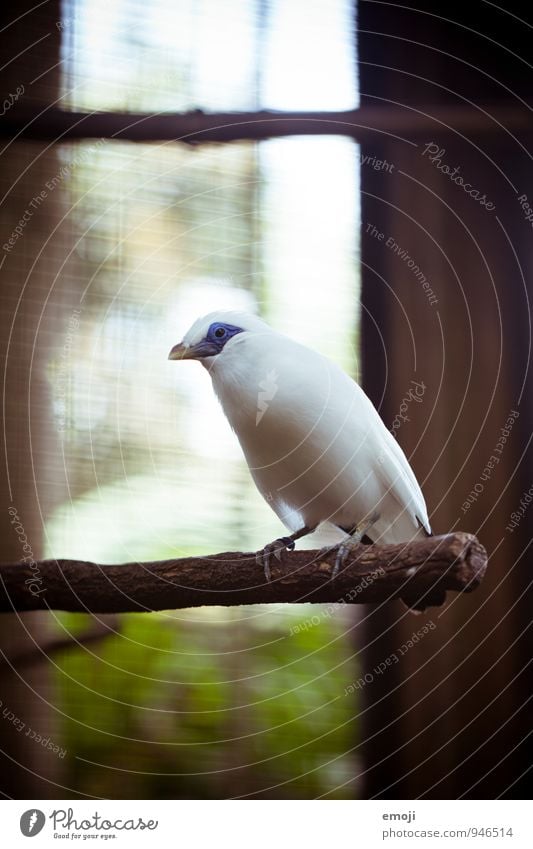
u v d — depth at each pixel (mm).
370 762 2002
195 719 2047
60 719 2043
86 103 2061
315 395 1967
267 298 2053
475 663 1994
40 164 2062
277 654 2061
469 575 1872
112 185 2068
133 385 2070
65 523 2047
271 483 2010
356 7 2057
